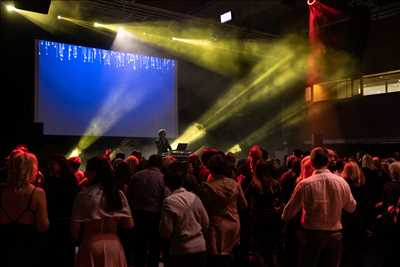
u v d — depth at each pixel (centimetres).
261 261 503
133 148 1591
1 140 1042
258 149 535
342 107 1581
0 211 321
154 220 495
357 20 1532
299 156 642
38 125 1080
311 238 379
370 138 1486
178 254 338
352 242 515
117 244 331
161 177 508
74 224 324
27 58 1352
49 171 439
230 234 399
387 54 1462
